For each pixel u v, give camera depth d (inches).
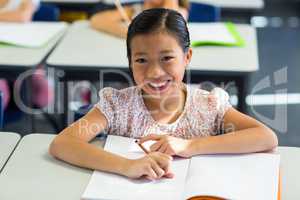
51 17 116.5
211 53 93.8
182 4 106.7
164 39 54.2
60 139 58.3
